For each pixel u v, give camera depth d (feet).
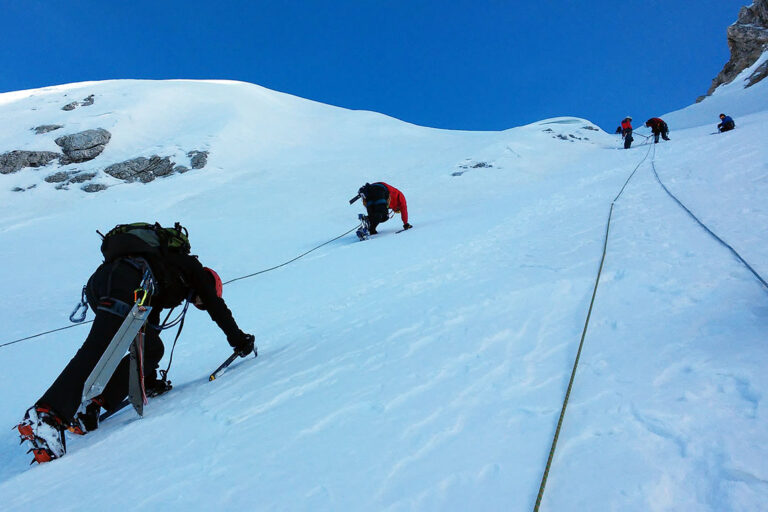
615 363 7.00
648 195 22.48
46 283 34.99
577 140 78.18
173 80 135.85
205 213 54.39
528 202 32.07
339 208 51.62
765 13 163.02
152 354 10.74
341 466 5.55
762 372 5.79
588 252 14.58
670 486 4.25
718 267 10.64
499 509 4.32
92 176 79.66
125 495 5.95
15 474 8.34
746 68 156.46
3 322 26.32
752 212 15.08
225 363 11.61
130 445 7.84
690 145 39.93
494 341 8.89
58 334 22.68
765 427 4.78
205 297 11.04
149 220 53.36
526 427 5.66
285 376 9.66
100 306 9.01
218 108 107.65
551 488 4.48
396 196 34.68
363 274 21.89
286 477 5.56
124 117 97.81
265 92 137.59
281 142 97.60
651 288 10.19
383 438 6.04
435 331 10.21
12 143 87.66
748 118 63.21
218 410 8.48
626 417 5.49
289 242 40.11
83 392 8.34
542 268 13.84
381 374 8.37
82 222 55.31
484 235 23.73
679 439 4.87
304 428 6.81
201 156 84.53
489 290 12.50
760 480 4.09
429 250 23.67
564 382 6.72
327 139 101.81
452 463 5.17
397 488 4.90
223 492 5.51
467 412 6.33
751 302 8.38
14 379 16.42
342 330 12.75
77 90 114.52
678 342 7.34
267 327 16.33
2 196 76.48
